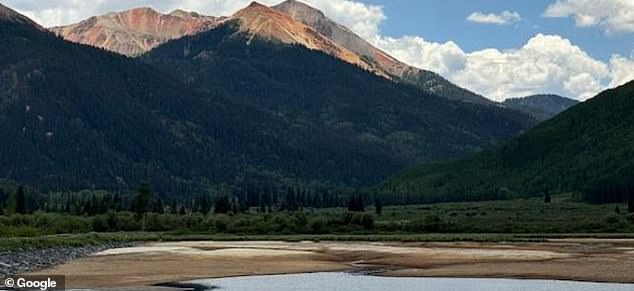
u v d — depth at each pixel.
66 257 80.50
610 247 101.00
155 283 58.06
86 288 54.38
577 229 151.00
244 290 54.03
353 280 60.81
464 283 58.59
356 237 132.75
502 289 54.78
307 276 64.06
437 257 84.00
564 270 67.81
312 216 176.12
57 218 148.50
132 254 89.06
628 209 194.75
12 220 137.00
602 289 54.56
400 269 69.88
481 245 108.19
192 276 63.41
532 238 126.50
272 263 76.44
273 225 156.12
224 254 89.06
